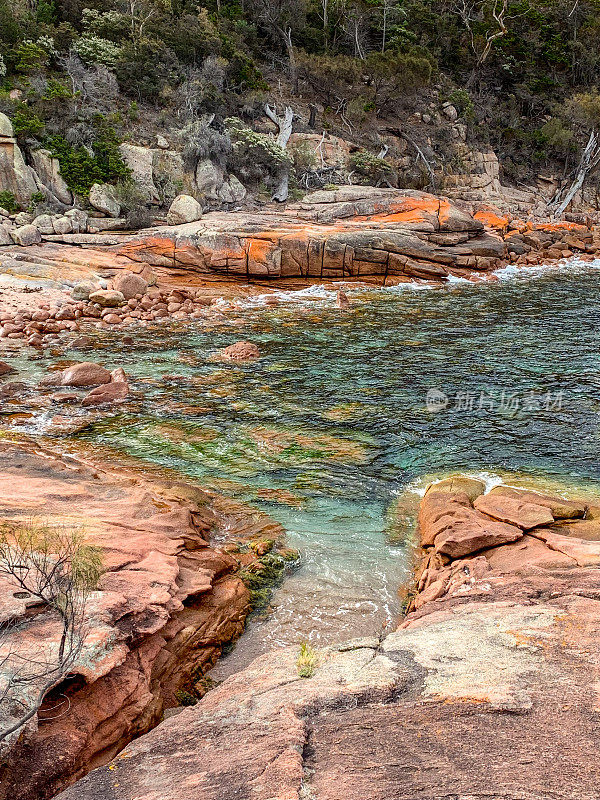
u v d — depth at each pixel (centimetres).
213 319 2208
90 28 4184
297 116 4425
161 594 645
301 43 5159
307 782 364
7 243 2667
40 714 486
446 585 750
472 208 4191
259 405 1423
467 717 421
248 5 5103
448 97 5334
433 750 388
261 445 1221
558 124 5278
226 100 4209
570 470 1132
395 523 960
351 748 398
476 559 791
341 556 870
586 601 614
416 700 448
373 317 2241
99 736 498
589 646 511
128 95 3988
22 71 3647
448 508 930
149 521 840
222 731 442
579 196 5303
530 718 413
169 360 1739
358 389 1533
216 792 362
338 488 1064
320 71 4678
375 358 1777
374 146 4622
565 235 3978
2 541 604
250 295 2577
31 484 924
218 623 696
